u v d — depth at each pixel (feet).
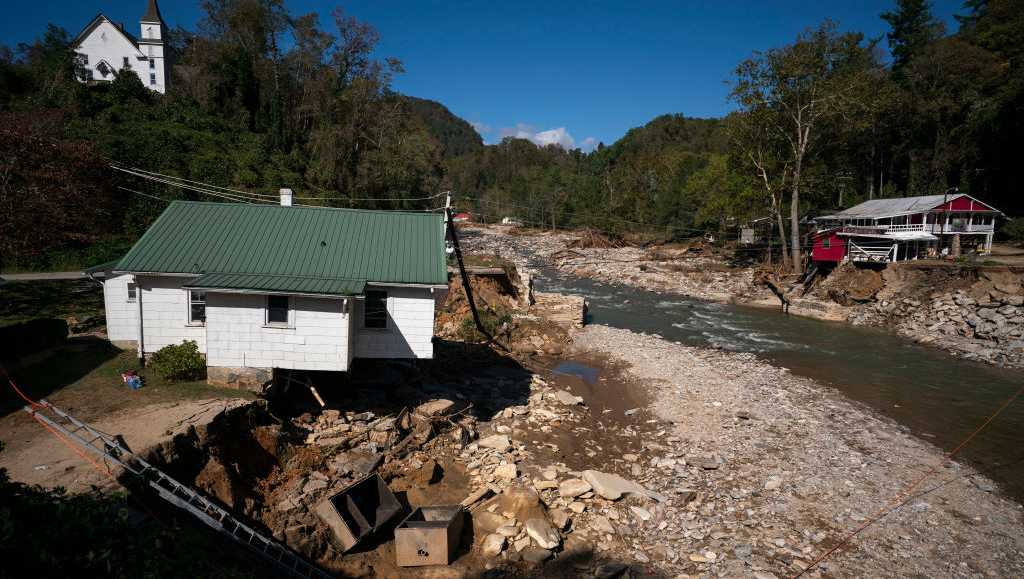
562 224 334.03
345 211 66.85
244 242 60.34
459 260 83.10
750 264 201.46
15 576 18.97
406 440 53.67
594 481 49.03
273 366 53.16
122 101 191.21
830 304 139.74
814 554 41.14
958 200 152.35
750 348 106.11
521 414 68.23
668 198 278.26
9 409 45.29
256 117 224.33
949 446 61.57
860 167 239.91
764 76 167.94
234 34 238.27
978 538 43.83
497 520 42.80
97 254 112.68
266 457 46.03
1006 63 187.73
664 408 73.10
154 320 57.06
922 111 201.57
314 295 50.65
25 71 187.01
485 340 97.66
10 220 95.86
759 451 58.75
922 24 247.50
